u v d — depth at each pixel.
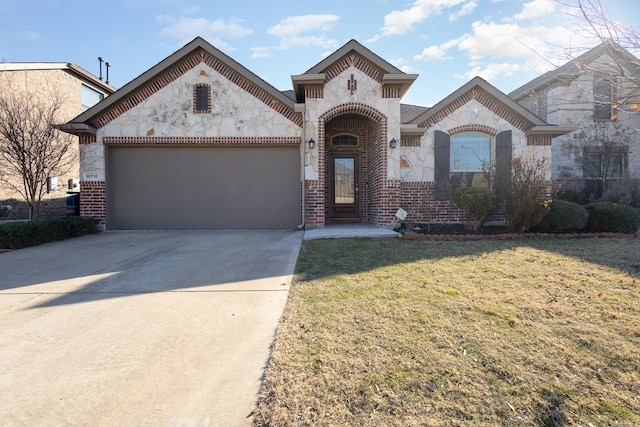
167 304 4.20
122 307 4.12
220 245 8.03
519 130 11.50
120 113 10.90
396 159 10.41
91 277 5.40
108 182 11.03
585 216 8.84
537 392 2.39
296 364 2.76
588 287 4.55
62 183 15.10
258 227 11.31
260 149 11.35
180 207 11.23
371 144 11.96
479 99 11.45
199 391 2.48
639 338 3.12
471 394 2.37
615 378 2.54
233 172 11.31
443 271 5.41
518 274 5.21
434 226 10.34
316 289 4.62
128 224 11.18
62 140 12.41
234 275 5.44
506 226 10.08
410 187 11.32
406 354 2.89
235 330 3.46
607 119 14.17
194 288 4.81
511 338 3.15
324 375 2.60
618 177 14.24
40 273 5.66
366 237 8.62
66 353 3.04
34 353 3.04
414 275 5.21
